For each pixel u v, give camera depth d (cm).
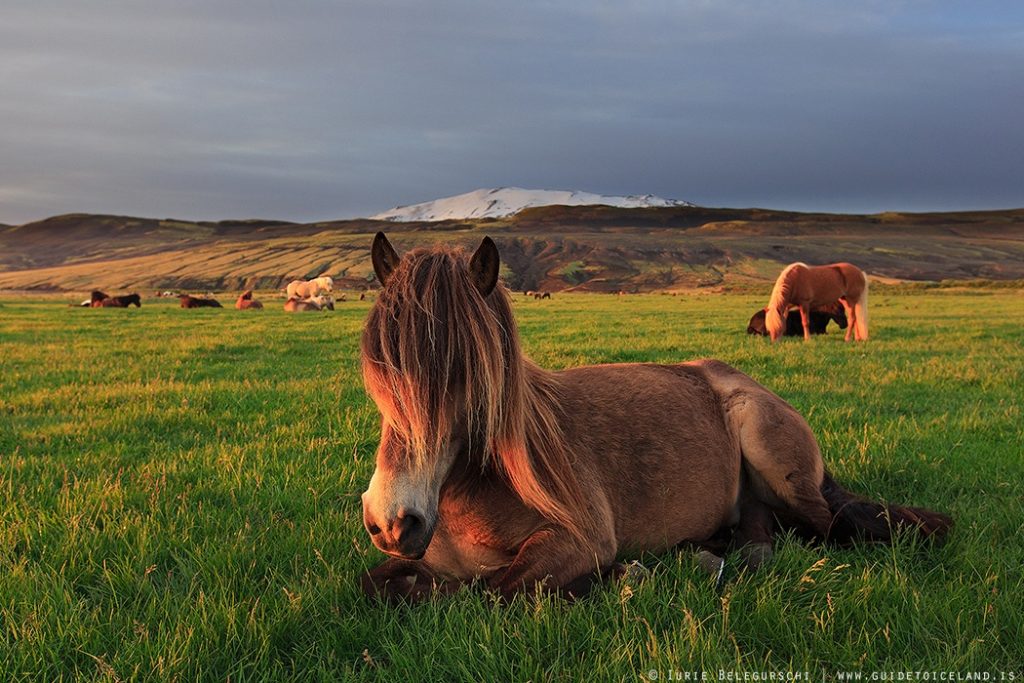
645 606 312
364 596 341
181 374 1210
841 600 323
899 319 2856
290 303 3981
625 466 385
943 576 360
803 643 290
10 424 777
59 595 337
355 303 5569
